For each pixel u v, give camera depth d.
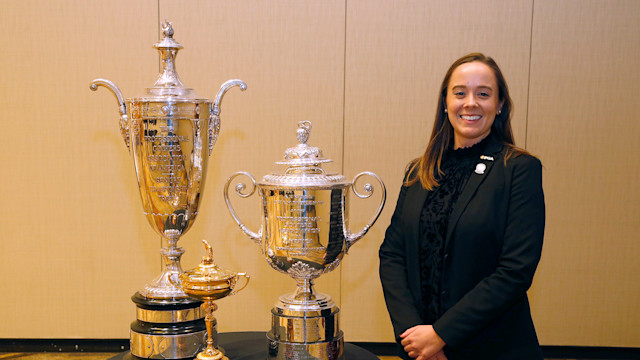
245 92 2.77
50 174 2.81
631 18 2.69
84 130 2.78
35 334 2.90
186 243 2.85
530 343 1.40
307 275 1.38
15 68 2.74
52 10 2.71
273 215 1.34
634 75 2.72
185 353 1.37
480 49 2.72
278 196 1.33
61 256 2.86
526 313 1.42
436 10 2.71
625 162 2.77
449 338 1.32
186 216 1.51
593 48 2.71
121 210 2.84
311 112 2.78
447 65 2.74
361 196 1.44
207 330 1.30
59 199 2.82
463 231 1.38
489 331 1.40
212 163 2.80
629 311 2.84
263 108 2.78
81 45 2.73
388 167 2.80
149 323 1.39
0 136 2.77
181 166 1.45
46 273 2.86
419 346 1.35
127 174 2.81
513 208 1.34
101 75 2.75
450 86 1.45
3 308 2.88
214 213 2.84
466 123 1.42
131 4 2.71
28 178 2.80
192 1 2.72
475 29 2.71
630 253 2.81
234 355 1.40
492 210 1.36
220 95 1.51
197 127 1.45
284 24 2.73
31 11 2.71
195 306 1.41
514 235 1.33
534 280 2.86
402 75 2.75
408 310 1.43
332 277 2.88
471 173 1.43
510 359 1.38
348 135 2.79
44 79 2.75
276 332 1.35
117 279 2.88
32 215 2.83
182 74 2.76
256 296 2.89
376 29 2.73
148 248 2.86
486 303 1.31
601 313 2.85
